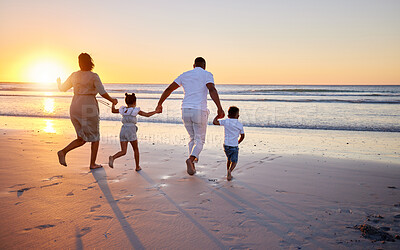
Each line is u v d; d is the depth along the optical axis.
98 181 3.79
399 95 32.09
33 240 2.20
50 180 3.79
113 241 2.21
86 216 2.67
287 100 23.88
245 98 26.98
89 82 4.12
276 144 7.27
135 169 4.46
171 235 2.32
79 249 2.09
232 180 3.95
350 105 19.58
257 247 2.15
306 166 4.83
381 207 2.98
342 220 2.64
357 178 4.11
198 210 2.85
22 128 9.65
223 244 2.19
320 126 11.05
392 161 5.30
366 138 8.41
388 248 2.13
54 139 7.14
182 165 4.79
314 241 2.24
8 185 3.53
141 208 2.88
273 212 2.82
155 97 29.94
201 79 4.07
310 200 3.18
